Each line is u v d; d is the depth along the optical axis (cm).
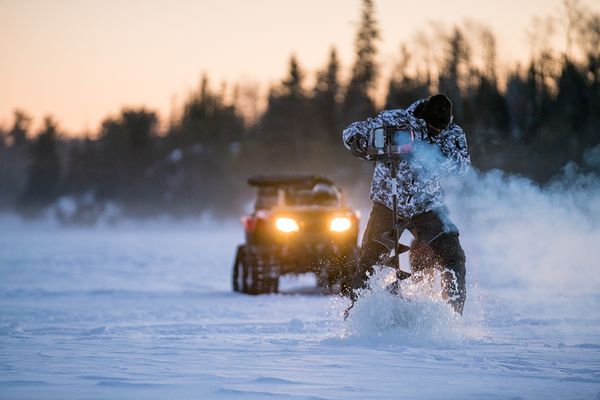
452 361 1178
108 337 1596
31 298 3200
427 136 1516
